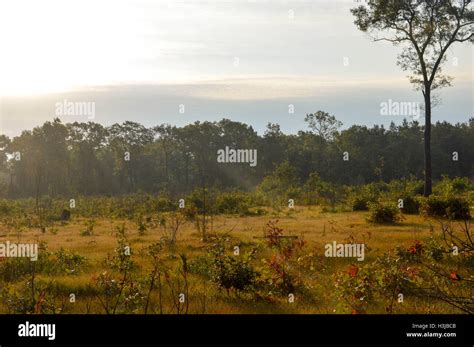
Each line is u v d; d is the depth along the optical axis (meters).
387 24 38.03
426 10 37.22
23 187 75.94
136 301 9.91
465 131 80.38
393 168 75.06
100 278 11.82
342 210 32.94
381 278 10.40
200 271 12.89
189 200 35.78
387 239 17.22
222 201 35.91
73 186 71.38
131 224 29.16
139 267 14.05
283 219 27.80
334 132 77.12
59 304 10.43
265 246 13.31
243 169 76.62
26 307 9.69
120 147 80.06
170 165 83.75
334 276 10.92
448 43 37.34
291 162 75.50
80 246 19.12
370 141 76.88
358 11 38.09
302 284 11.56
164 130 79.31
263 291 11.29
